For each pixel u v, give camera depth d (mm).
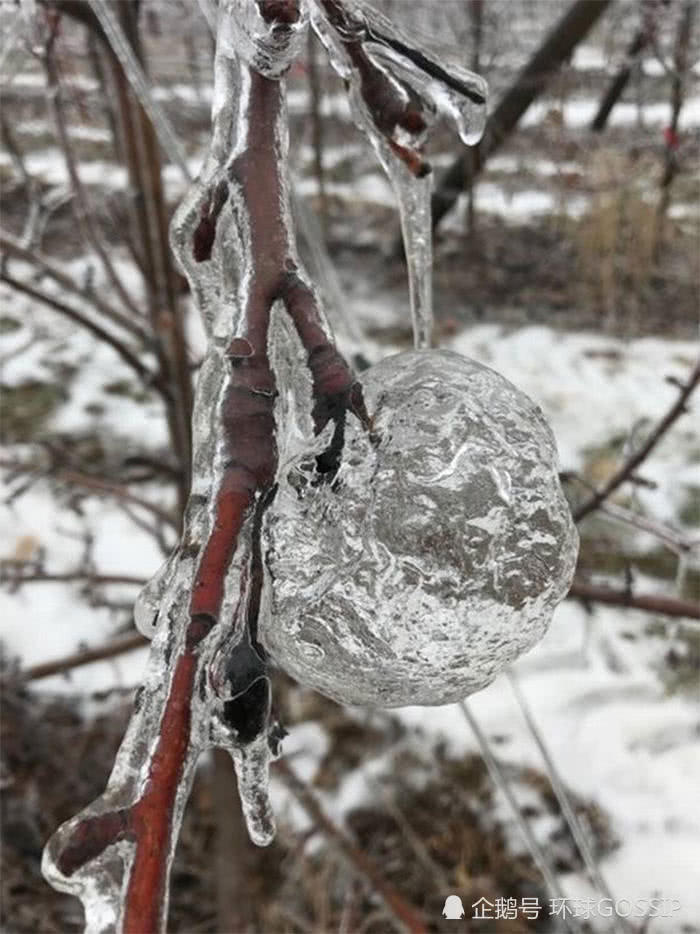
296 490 153
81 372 1340
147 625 164
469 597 167
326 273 583
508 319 1444
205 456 155
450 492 167
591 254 1455
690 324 1420
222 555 136
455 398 178
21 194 1521
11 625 993
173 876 824
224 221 174
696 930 746
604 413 1264
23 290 625
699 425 1241
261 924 749
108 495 743
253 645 137
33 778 857
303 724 933
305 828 828
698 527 1076
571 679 965
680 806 841
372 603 166
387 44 216
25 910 790
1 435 1217
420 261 278
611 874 800
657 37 1211
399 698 180
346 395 152
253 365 148
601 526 1092
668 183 1456
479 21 1218
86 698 932
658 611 562
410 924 631
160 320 618
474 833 840
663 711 926
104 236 1398
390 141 221
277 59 170
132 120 584
